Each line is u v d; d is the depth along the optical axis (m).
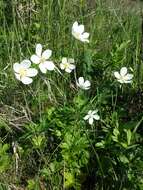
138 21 0.68
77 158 0.48
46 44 0.60
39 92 0.52
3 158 0.46
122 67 0.54
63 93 0.55
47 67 0.47
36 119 0.52
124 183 0.45
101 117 0.51
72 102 0.53
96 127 0.51
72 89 0.56
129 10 0.72
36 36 0.62
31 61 0.50
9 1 0.65
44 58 0.47
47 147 0.50
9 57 0.56
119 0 0.73
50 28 0.63
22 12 0.64
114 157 0.47
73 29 0.51
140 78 0.58
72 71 0.58
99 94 0.53
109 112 0.53
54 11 0.66
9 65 0.57
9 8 0.65
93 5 0.72
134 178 0.45
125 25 0.69
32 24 0.64
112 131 0.48
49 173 0.47
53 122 0.48
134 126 0.48
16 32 0.60
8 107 0.53
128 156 0.45
